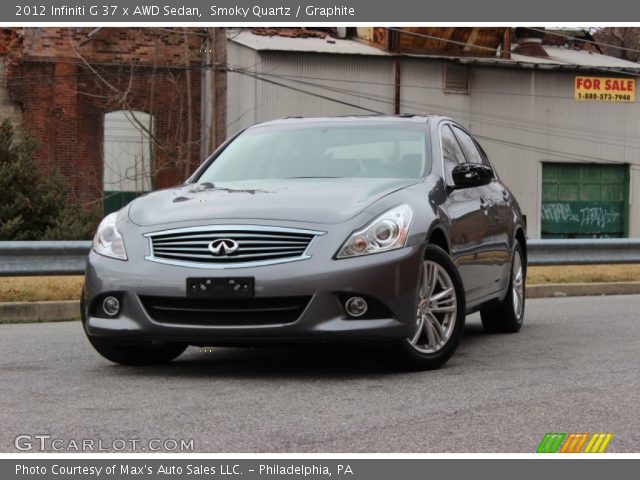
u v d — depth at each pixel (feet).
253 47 108.27
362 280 17.81
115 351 20.11
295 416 14.92
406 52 115.75
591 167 127.44
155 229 18.66
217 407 15.67
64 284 38.68
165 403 16.05
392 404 15.84
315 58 110.32
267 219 18.22
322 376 18.85
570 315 31.89
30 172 65.62
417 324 18.89
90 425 14.35
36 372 19.75
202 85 107.34
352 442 13.26
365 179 20.83
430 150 22.13
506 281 25.80
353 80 112.47
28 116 98.89
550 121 124.16
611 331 26.78
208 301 18.03
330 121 23.67
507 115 121.90
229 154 23.09
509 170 122.52
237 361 21.27
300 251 17.93
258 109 108.27
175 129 105.19
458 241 21.07
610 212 128.47
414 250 18.51
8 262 35.83
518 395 16.58
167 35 105.19
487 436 13.56
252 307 17.90
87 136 100.83
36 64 98.99
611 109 127.13
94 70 98.17
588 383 17.79
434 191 20.70
